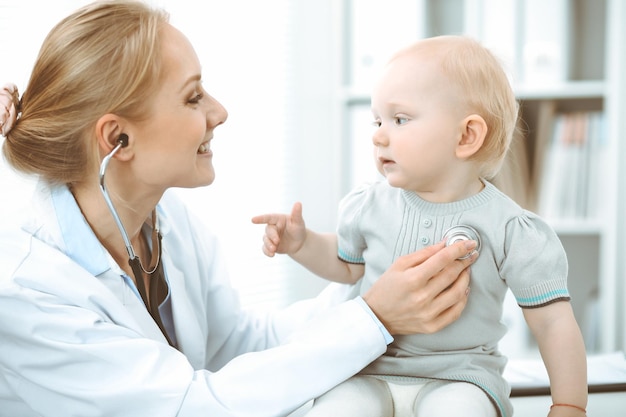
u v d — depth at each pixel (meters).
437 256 0.90
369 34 2.58
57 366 0.91
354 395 0.94
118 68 0.93
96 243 1.00
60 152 0.97
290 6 2.53
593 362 1.41
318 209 2.68
